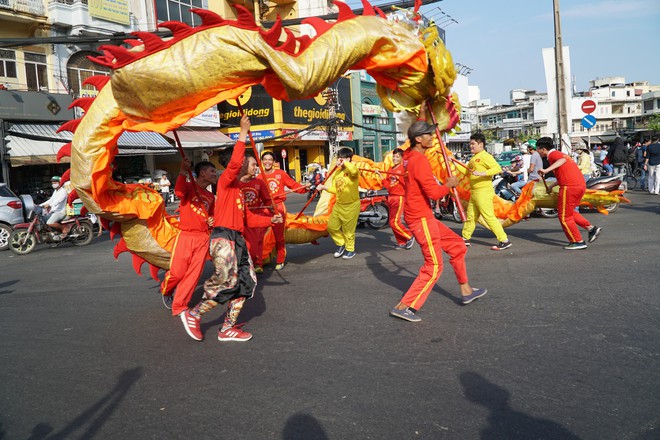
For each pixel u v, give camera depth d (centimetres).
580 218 801
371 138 4097
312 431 290
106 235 1391
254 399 334
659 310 470
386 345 419
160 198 534
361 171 891
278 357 406
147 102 426
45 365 416
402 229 851
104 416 322
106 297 650
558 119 1587
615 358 369
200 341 457
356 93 3888
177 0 2739
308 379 360
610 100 8069
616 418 288
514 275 630
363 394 332
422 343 418
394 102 541
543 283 584
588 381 335
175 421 310
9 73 2036
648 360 363
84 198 488
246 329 482
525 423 288
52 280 786
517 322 457
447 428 286
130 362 414
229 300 452
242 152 442
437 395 326
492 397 320
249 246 668
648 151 1609
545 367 360
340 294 591
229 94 433
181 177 477
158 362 411
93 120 468
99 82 505
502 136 8700
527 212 870
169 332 489
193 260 474
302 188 769
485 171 765
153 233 530
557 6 1580
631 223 1009
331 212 834
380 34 467
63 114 2042
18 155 1806
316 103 3466
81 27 2203
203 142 2542
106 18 2306
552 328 438
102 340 475
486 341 415
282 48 420
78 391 362
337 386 346
